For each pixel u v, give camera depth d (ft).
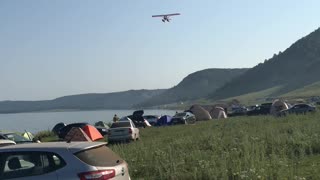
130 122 108.99
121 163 28.40
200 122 193.88
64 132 131.64
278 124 110.11
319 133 72.18
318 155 56.24
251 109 248.52
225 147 64.80
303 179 39.60
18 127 326.85
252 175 40.47
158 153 59.98
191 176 44.80
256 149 54.49
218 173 43.45
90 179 25.93
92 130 113.70
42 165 26.55
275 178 40.93
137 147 71.77
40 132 160.45
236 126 119.34
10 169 26.84
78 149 26.84
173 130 140.26
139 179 46.93
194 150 61.67
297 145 62.44
